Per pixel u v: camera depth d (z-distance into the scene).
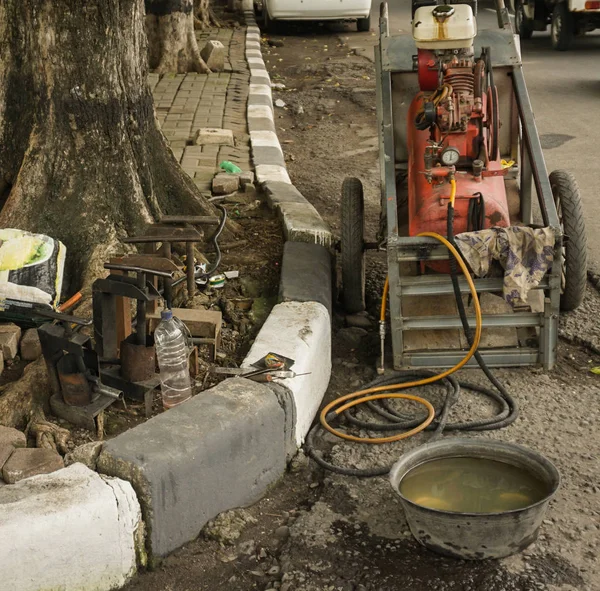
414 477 3.77
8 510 3.17
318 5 17.22
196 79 12.65
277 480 4.07
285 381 4.11
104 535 3.26
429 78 5.21
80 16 5.31
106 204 5.59
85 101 5.46
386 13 5.89
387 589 3.36
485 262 4.66
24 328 4.87
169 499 3.44
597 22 15.42
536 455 3.67
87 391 4.05
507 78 5.68
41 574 3.19
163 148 6.16
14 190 5.54
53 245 4.98
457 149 4.88
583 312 5.72
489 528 3.35
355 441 4.38
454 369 4.83
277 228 6.59
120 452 3.42
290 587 3.39
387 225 5.00
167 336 4.19
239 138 9.34
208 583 3.43
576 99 11.91
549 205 4.88
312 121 11.43
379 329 5.21
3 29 5.52
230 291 5.55
